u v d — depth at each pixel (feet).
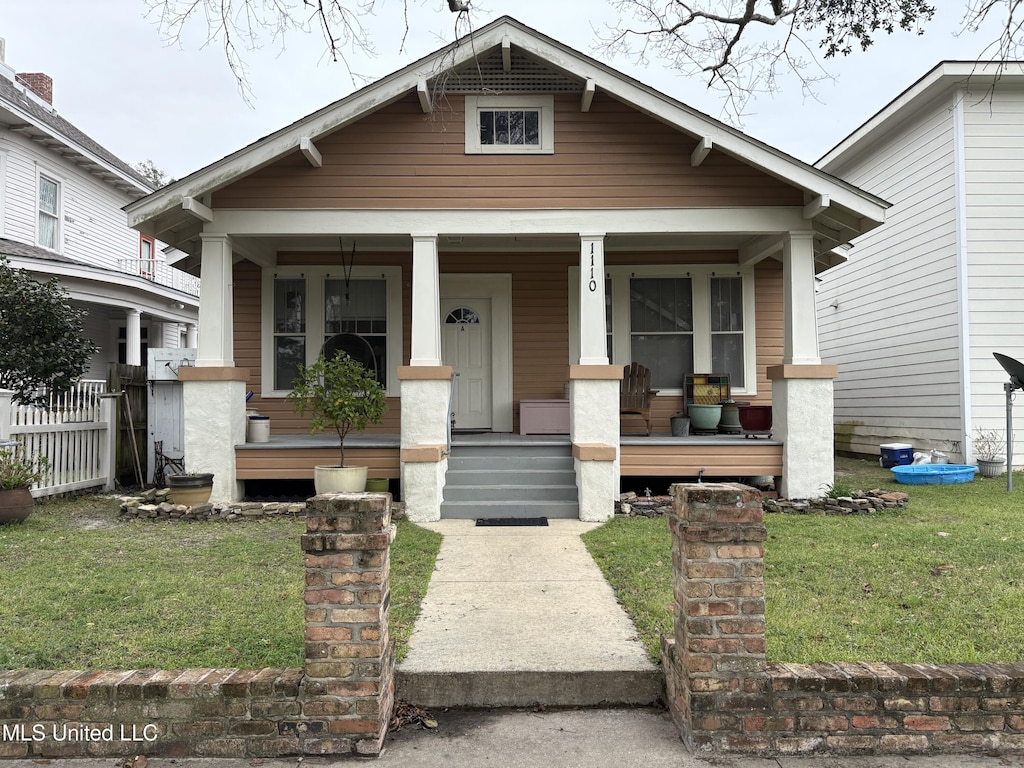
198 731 10.75
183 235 29.91
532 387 36.22
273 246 34.60
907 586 17.03
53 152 50.11
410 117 28.35
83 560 19.86
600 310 28.25
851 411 49.96
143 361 64.23
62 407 30.83
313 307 35.60
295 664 12.62
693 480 30.96
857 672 10.99
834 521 24.85
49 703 10.74
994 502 28.73
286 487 31.58
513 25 26.76
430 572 19.07
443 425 27.76
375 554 10.88
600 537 22.99
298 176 28.09
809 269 28.22
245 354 35.42
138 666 12.62
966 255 37.58
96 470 32.81
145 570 18.83
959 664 11.48
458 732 11.50
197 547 21.50
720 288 36.45
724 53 27.35
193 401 27.86
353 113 26.84
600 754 10.72
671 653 11.95
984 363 37.52
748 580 10.83
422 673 12.41
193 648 13.46
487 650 13.46
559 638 14.14
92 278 43.88
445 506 27.09
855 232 29.37
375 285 36.01
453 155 28.32
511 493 27.89
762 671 10.81
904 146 43.21
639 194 28.30
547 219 28.32
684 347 36.37
